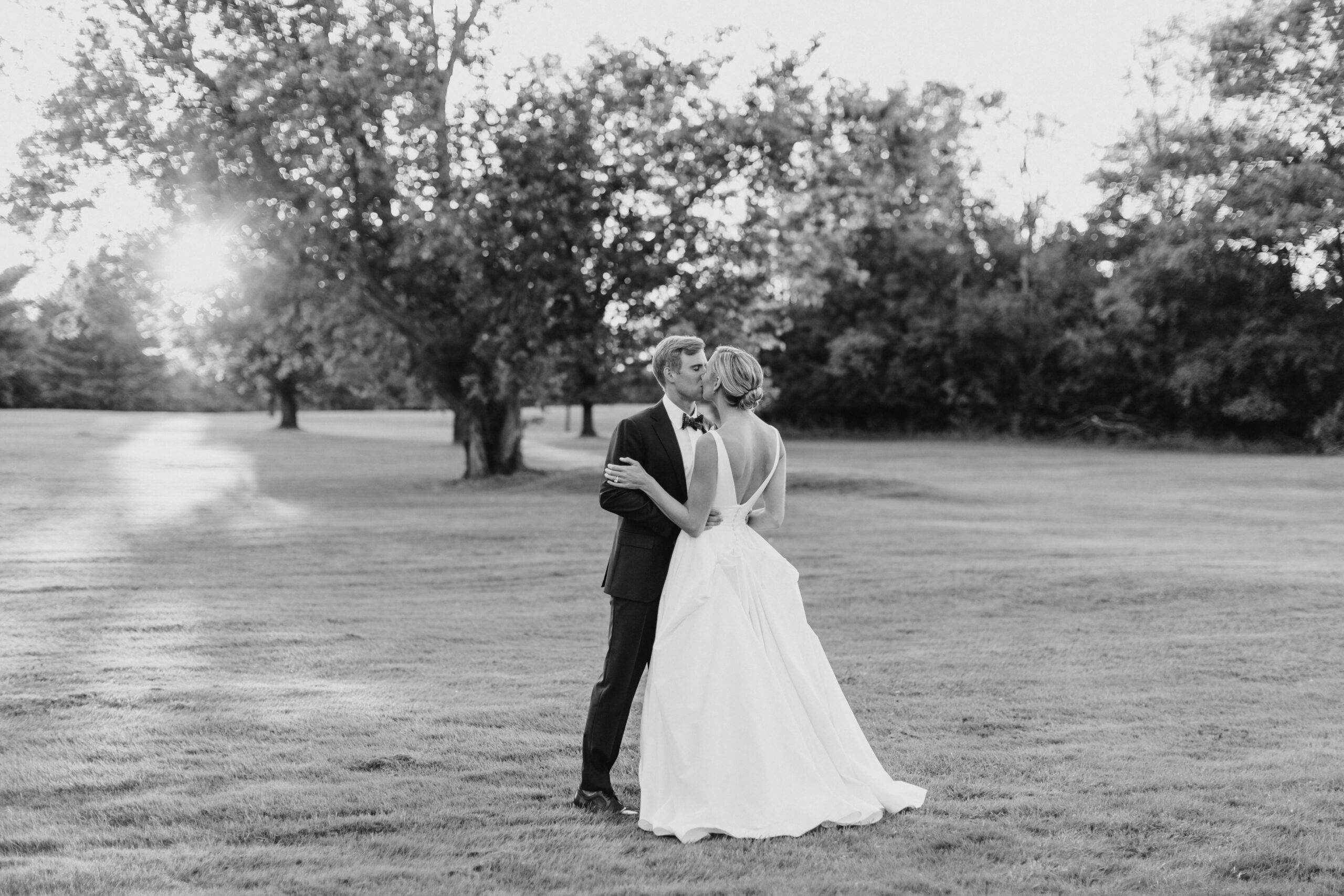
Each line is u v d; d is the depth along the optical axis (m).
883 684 7.38
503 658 8.19
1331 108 43.50
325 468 34.66
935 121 30.56
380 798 4.79
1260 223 43.16
